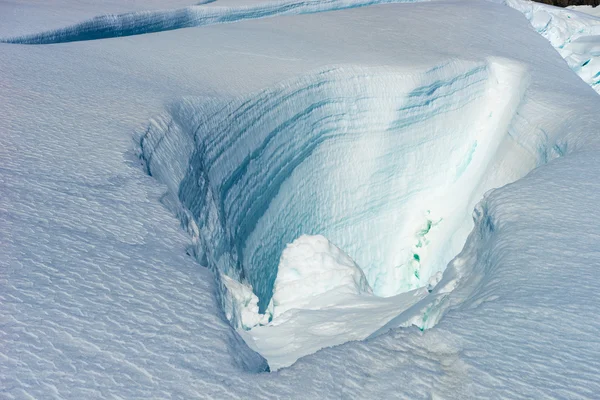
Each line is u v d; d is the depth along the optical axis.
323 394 3.19
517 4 29.30
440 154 15.24
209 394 3.15
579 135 10.31
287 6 23.00
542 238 5.39
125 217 5.23
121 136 6.93
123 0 20.91
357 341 3.73
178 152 7.76
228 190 9.55
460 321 3.95
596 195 6.54
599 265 4.77
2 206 5.04
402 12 22.94
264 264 10.82
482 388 3.23
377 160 13.94
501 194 6.78
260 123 10.56
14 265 4.22
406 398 3.17
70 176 5.82
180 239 5.05
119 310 3.87
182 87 9.70
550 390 3.19
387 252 14.13
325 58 13.77
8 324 3.59
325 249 8.91
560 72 16.25
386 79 13.63
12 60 10.01
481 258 5.96
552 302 4.15
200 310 4.00
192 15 19.73
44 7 17.52
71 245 4.61
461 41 18.36
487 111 15.84
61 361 3.32
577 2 40.03
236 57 12.95
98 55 11.48
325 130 12.89
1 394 3.03
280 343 6.39
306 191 12.49
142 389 3.16
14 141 6.46
